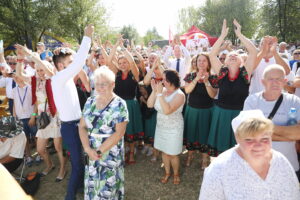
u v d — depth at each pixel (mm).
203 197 1439
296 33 22047
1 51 5176
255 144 1279
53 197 3092
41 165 3959
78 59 2432
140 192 3143
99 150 2189
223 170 1356
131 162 3939
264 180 1306
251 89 3648
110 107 2205
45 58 5738
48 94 3232
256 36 29594
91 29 2537
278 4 22453
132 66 3787
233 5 28859
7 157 3170
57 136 3342
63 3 22266
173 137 3096
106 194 2273
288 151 2027
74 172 2713
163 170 3705
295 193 1342
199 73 3271
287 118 2012
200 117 3445
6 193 755
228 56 2936
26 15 19281
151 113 3865
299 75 3219
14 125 3156
